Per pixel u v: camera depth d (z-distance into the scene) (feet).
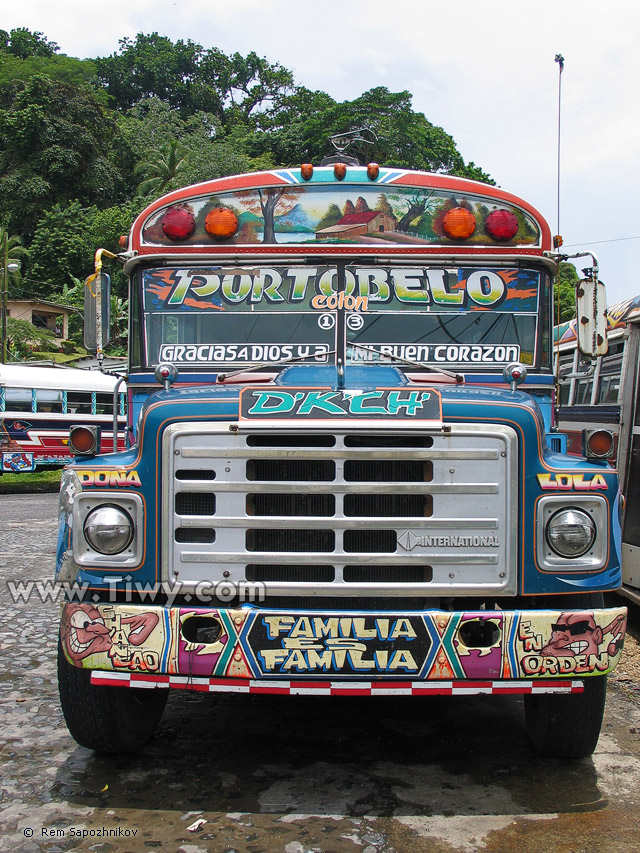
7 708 15.11
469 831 10.54
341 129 173.78
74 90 206.28
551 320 14.49
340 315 14.19
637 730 14.34
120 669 10.79
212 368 14.19
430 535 10.80
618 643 10.77
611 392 24.73
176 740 13.66
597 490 10.87
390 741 13.65
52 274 180.04
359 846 10.14
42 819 10.82
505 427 10.82
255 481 10.84
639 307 22.15
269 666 10.57
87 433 11.55
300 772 12.35
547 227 14.37
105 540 10.91
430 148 170.91
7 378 66.64
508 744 13.55
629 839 10.39
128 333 14.70
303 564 10.85
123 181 208.85
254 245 14.26
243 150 221.87
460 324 14.23
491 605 11.44
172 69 294.05
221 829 10.55
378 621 10.55
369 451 10.71
